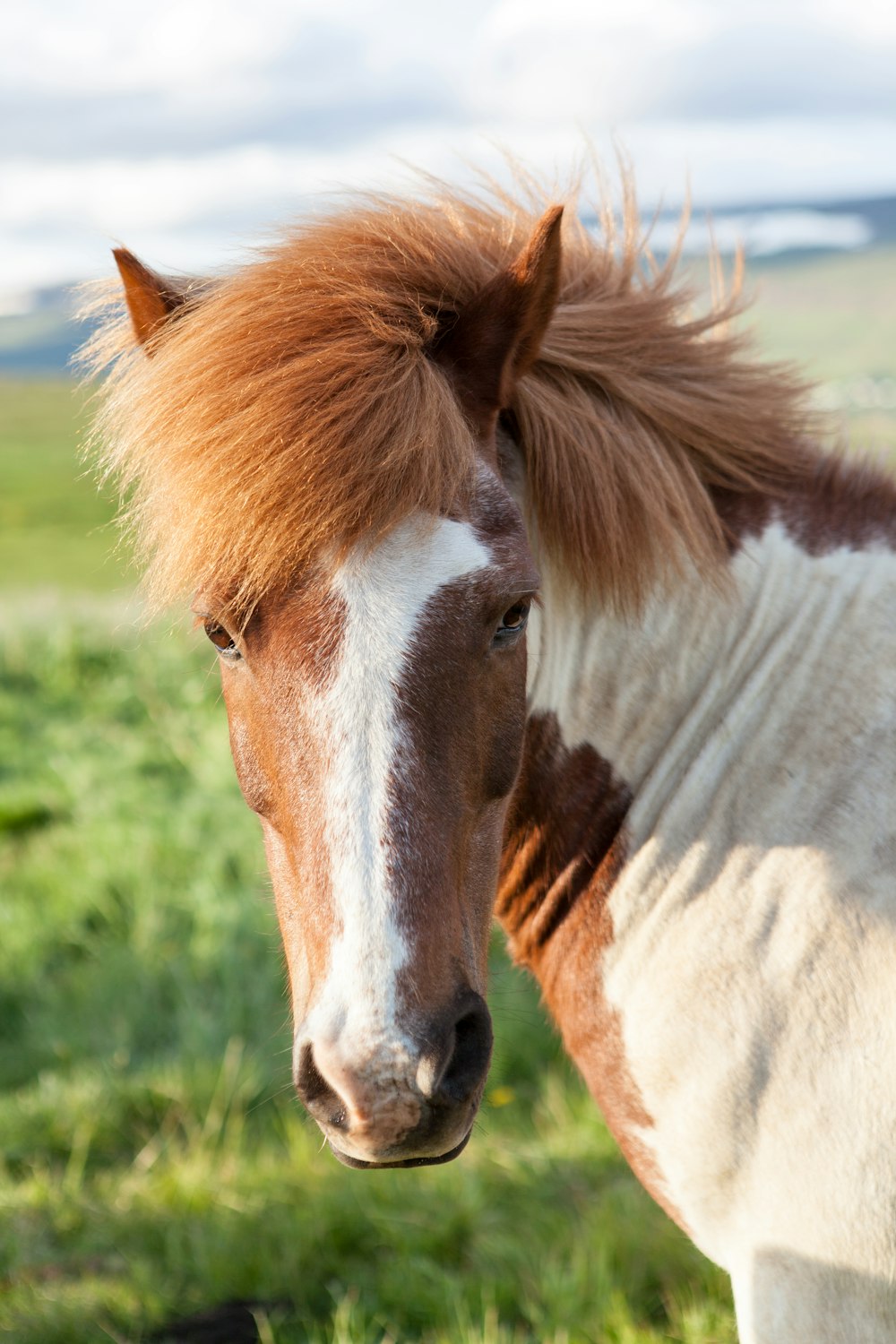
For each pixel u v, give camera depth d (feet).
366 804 4.39
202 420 4.78
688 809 5.69
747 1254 5.19
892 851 5.14
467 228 6.04
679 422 5.90
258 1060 11.89
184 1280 9.27
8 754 21.02
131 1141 11.16
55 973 14.23
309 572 4.65
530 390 5.69
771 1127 5.08
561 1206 9.66
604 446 5.71
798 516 5.98
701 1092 5.28
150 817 17.54
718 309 6.39
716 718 5.77
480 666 4.75
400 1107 4.16
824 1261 4.92
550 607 5.90
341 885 4.34
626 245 6.40
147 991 13.32
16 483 114.42
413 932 4.30
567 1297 8.22
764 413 6.12
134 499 5.32
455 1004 4.35
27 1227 9.85
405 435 4.65
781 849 5.38
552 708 5.98
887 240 365.81
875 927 5.05
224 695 5.36
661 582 5.83
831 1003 5.05
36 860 16.62
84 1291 8.98
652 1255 8.76
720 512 6.04
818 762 5.45
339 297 5.02
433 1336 8.32
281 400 4.69
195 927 14.62
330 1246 9.43
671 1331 8.11
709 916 5.46
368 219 5.58
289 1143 10.78
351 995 4.23
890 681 5.45
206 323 5.09
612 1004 5.74
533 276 5.12
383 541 4.65
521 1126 10.90
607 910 5.82
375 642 4.52
